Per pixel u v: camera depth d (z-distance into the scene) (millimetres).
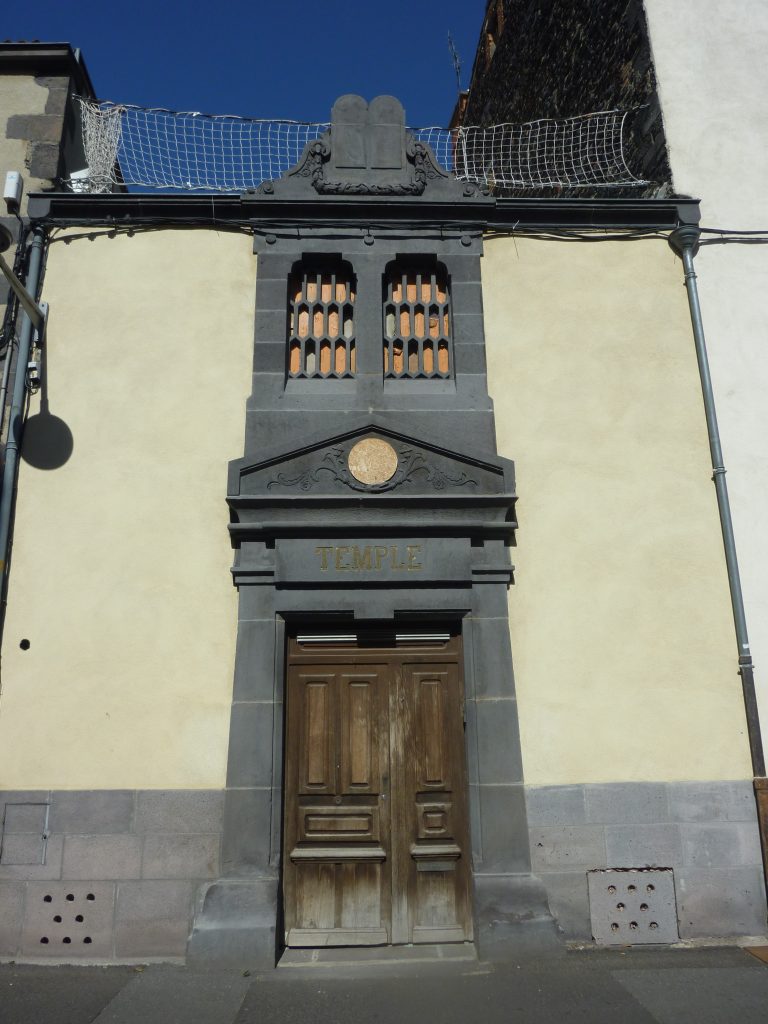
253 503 6227
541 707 6047
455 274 7027
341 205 7027
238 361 6754
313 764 6070
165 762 5848
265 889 5566
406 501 6281
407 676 6258
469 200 7086
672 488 6586
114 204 6984
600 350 6918
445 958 5543
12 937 5562
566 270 7133
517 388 6789
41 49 7457
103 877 5652
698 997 4777
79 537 6266
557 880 5758
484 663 6086
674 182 7438
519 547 6367
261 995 4918
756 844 5883
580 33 9375
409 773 6070
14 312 6711
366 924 5820
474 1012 4633
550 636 6191
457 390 6723
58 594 6145
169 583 6188
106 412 6566
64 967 5441
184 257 6996
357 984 5090
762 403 6867
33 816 5738
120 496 6367
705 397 6793
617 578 6344
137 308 6840
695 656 6211
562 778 5926
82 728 5898
